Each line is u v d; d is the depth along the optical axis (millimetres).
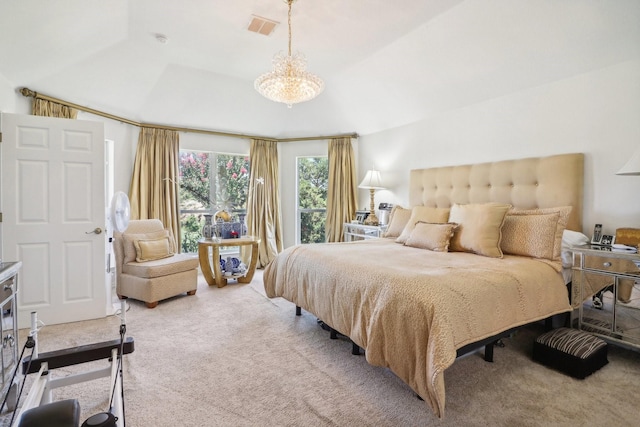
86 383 1940
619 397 1789
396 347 1721
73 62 3105
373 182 4457
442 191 3773
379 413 1661
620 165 2502
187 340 2523
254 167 5242
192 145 4848
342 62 3633
